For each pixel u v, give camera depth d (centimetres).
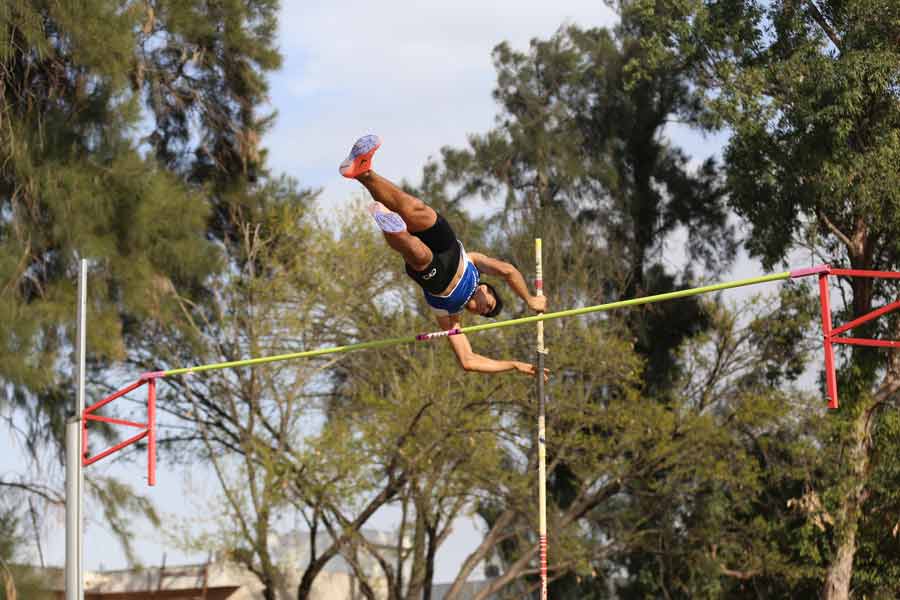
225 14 3083
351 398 3111
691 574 3328
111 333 2520
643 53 3753
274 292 2914
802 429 3244
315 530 2825
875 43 2830
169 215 2717
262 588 3111
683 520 3416
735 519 3438
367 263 3008
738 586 3466
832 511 3112
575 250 3503
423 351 3006
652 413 3042
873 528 3188
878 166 2827
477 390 2909
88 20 2489
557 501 3500
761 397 3186
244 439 2828
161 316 2669
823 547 3188
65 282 2511
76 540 1911
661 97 3800
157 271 2720
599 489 3156
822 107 2847
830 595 3145
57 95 2612
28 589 2245
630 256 3716
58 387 2439
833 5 2975
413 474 2770
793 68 2916
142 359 3031
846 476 3114
